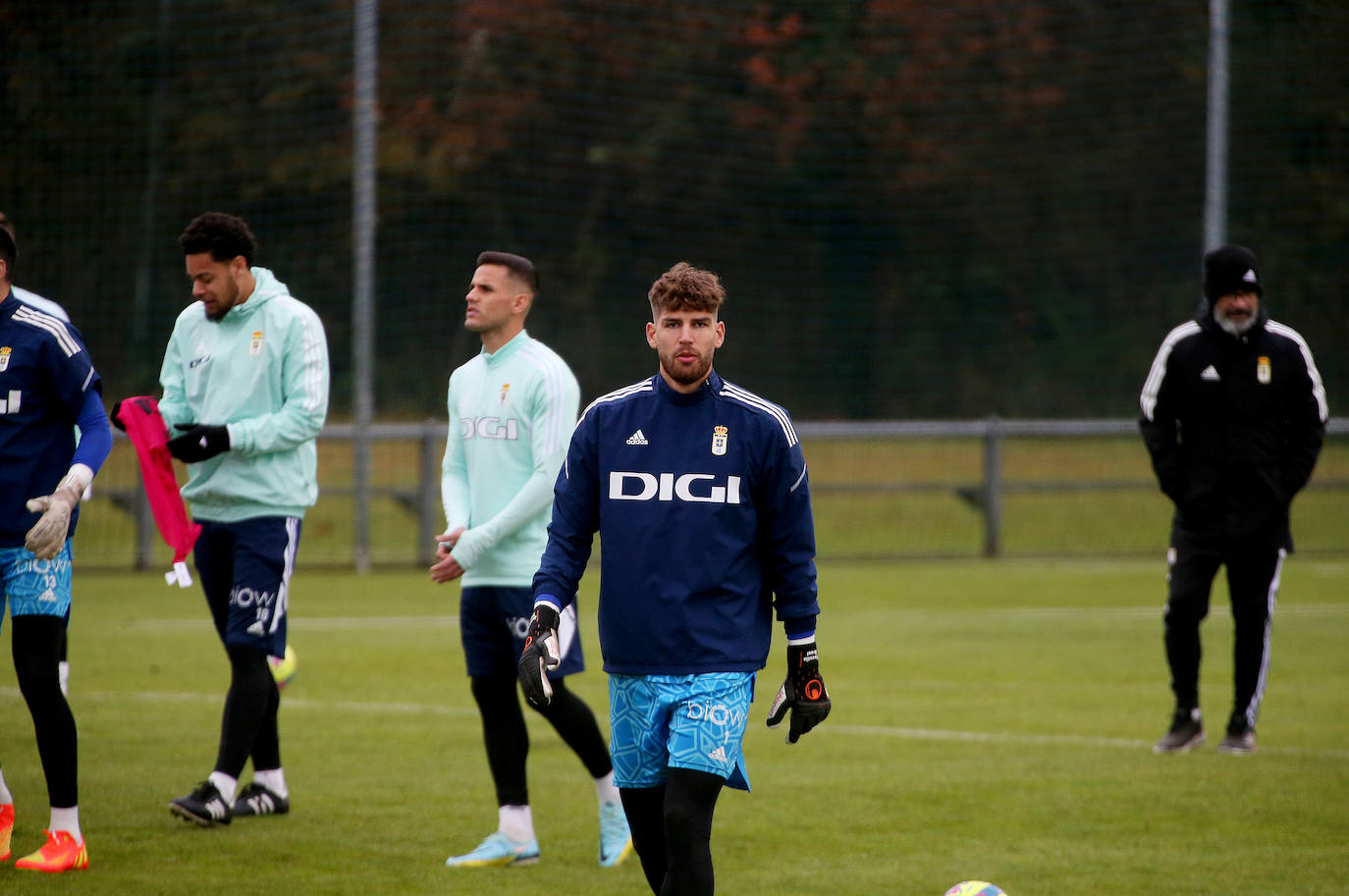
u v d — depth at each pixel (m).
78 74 64.81
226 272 22.73
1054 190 92.00
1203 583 27.73
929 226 93.12
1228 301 27.52
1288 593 53.38
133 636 42.47
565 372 21.45
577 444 16.23
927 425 66.31
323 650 40.72
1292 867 20.12
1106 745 28.50
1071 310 93.75
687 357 15.59
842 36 89.56
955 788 24.84
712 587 15.69
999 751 27.94
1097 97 90.38
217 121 67.56
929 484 67.62
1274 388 27.58
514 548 20.98
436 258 78.50
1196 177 89.44
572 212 84.75
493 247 82.38
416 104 79.25
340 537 66.25
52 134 64.44
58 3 64.44
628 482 15.84
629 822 16.44
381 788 24.89
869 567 63.38
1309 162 87.69
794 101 89.00
